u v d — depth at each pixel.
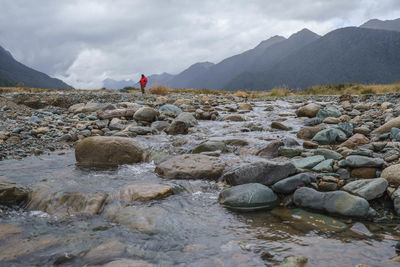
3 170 5.14
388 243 2.57
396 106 10.47
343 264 2.23
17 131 8.12
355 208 3.13
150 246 2.60
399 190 3.32
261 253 2.45
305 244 2.58
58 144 7.50
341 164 4.36
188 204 3.65
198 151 6.22
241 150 6.26
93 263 2.32
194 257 2.40
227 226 3.02
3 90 20.84
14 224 3.12
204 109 13.34
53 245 2.65
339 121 8.66
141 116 9.91
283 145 6.05
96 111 11.96
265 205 3.57
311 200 3.44
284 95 25.27
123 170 5.25
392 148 5.06
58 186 4.14
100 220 3.20
